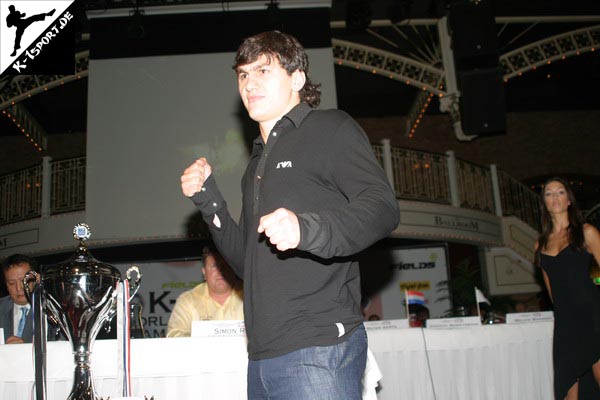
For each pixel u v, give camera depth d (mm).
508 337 2738
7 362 2049
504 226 11547
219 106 7625
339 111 1321
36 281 1807
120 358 1779
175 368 2178
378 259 9742
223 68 7668
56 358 2066
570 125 14375
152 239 7637
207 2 7516
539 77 13672
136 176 7559
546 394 2818
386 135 14109
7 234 9633
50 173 9922
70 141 13391
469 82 7758
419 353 2547
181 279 8242
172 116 7609
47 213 9641
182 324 3270
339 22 9633
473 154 14148
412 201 10305
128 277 1895
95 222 7465
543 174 14062
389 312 9516
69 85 12133
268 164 1284
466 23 7512
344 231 1025
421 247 9812
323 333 1145
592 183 13961
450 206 10727
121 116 7602
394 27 10164
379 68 10984
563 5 10406
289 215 976
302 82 1415
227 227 1486
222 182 7445
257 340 1186
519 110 14359
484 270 11289
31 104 12617
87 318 1738
